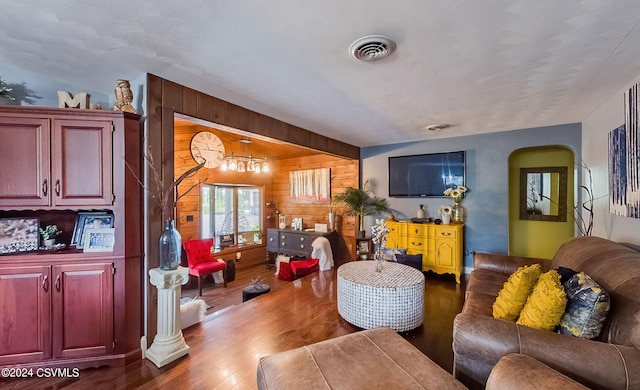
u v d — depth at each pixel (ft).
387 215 17.60
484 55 6.40
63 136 6.81
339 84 8.11
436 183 15.90
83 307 6.84
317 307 10.49
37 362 6.63
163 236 7.32
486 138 14.57
